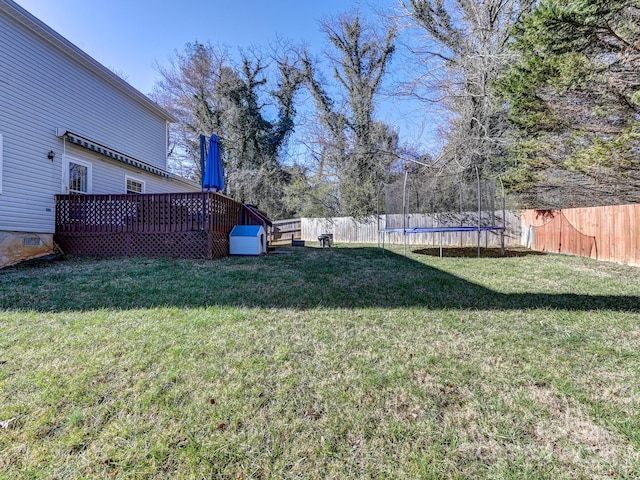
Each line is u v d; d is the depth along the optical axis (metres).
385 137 19.19
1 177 6.64
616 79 6.61
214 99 21.67
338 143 19.97
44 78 7.61
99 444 1.55
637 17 6.26
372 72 19.45
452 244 13.28
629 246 6.78
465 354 2.54
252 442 1.58
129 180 10.56
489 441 1.60
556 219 9.55
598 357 2.49
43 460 1.46
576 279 5.39
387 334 2.96
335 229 17.44
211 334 2.89
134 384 2.05
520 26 7.91
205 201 7.87
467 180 14.12
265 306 3.82
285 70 21.56
